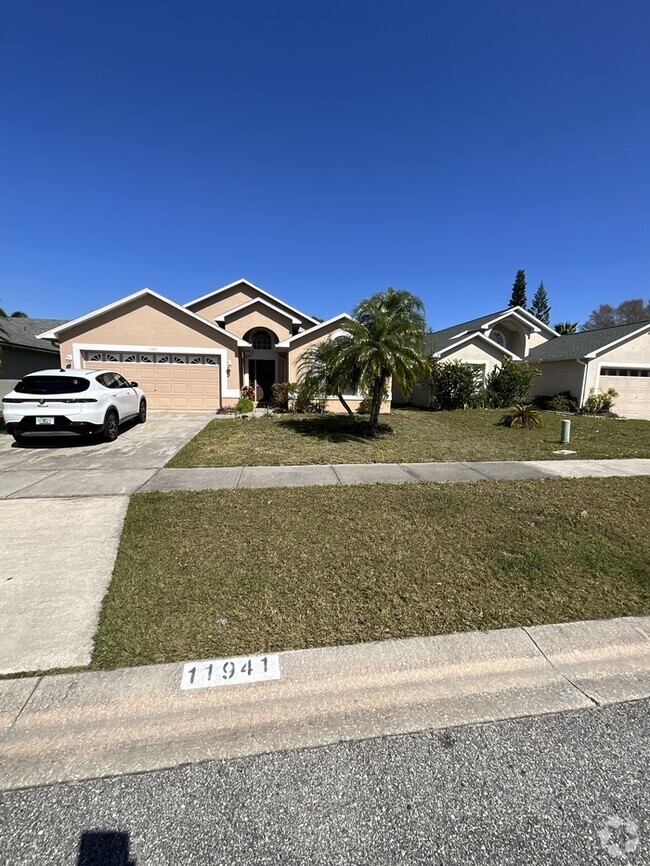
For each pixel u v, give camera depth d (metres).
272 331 19.09
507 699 2.31
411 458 8.16
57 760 1.92
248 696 2.29
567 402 18.94
